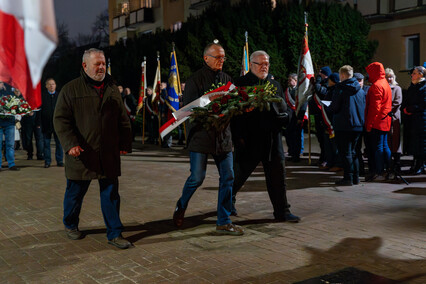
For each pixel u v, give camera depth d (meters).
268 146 5.06
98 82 4.22
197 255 4.07
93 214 5.61
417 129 7.95
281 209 5.17
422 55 17.55
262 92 4.60
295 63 16.19
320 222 5.13
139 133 20.83
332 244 4.33
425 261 3.84
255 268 3.73
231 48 16.58
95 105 4.18
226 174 4.66
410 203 5.98
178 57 18.06
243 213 5.59
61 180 8.26
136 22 32.66
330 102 7.55
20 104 9.45
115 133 4.27
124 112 4.38
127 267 3.79
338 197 6.41
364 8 18.91
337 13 16.06
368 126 7.23
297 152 10.05
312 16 16.08
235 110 4.45
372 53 16.62
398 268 3.68
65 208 4.51
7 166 10.25
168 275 3.60
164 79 17.88
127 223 5.21
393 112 8.54
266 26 16.64
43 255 4.10
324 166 9.20
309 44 16.02
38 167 10.10
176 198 6.59
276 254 4.07
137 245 4.37
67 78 28.62
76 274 3.64
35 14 1.46
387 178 7.66
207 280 3.49
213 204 6.11
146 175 8.74
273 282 3.44
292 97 9.67
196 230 4.88
